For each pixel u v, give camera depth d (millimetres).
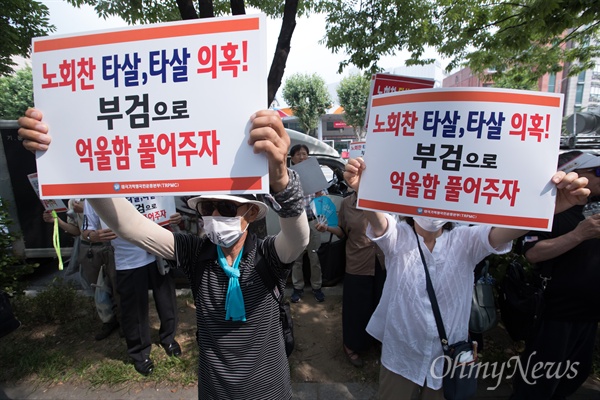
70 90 1231
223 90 1153
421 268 1698
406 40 5965
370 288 2795
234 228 1431
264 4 4934
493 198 1333
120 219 1355
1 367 2920
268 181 1140
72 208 3297
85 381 2732
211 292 1499
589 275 1871
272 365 1537
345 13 5613
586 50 7637
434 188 1395
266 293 1521
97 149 1228
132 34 1188
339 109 33594
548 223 1297
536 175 1305
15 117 19719
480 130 1331
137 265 2684
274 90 3754
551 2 3543
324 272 4059
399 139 1453
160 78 1183
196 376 2738
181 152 1186
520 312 2104
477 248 1648
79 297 3955
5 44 7035
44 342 3244
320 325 3520
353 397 2557
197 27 1156
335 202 4430
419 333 1694
